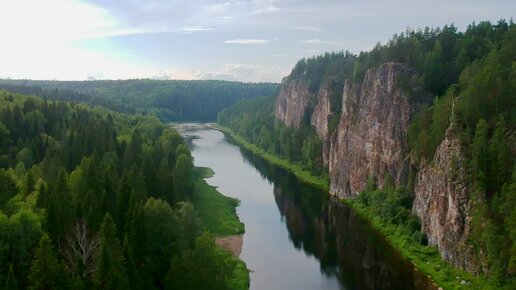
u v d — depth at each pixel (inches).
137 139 5403.5
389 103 5167.3
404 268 3563.0
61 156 4744.1
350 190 5703.7
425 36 6181.1
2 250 2265.0
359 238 4291.3
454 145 3641.7
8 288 2017.7
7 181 3208.7
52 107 6761.8
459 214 3430.1
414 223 4082.2
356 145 5693.9
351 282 3341.5
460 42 5452.8
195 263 2529.5
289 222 4798.2
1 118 5521.7
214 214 4790.8
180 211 3179.1
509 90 3558.1
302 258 3811.5
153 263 2694.4
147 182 3740.2
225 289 2657.5
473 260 3208.7
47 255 2070.6
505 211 2974.9
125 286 2151.8
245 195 5925.2
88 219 2632.9
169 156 5408.5
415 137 4566.9
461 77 4271.7
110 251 2301.9
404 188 4520.2
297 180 6948.8
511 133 3415.4
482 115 3612.2
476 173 3378.4
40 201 2856.8
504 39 4350.4
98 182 3292.3
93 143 5137.8
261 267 3607.3
